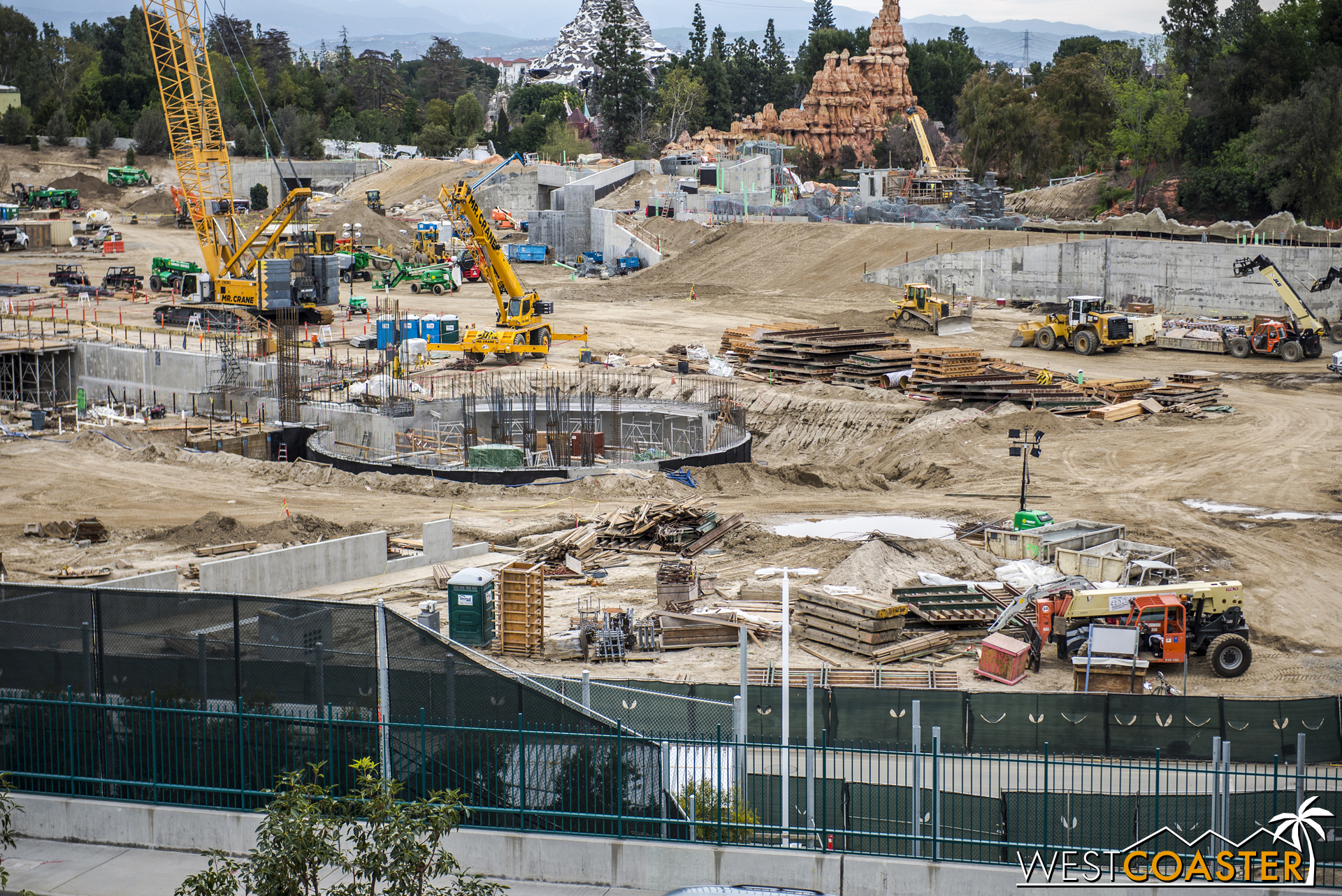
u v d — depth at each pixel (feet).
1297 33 413.39
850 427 217.36
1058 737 79.97
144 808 69.51
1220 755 68.69
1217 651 99.91
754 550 139.85
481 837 66.54
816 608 108.88
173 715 70.23
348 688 70.13
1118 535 137.69
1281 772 77.97
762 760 70.03
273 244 304.71
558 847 65.82
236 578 116.26
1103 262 307.37
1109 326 255.91
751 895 57.62
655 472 182.80
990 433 199.11
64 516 155.84
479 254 267.59
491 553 141.38
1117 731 79.66
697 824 64.75
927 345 270.26
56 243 458.09
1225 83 423.23
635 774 66.90
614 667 103.50
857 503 166.09
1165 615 99.25
